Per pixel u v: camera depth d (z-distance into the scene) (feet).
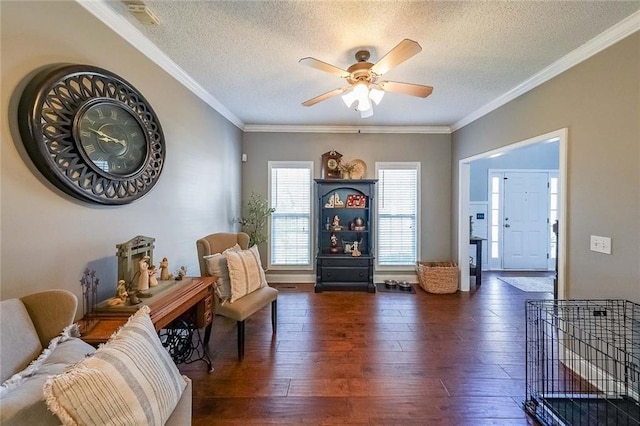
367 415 6.23
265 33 7.25
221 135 12.96
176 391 4.20
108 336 4.75
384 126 16.19
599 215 7.40
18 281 4.62
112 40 6.54
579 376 7.33
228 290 8.87
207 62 8.74
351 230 15.87
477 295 14.40
